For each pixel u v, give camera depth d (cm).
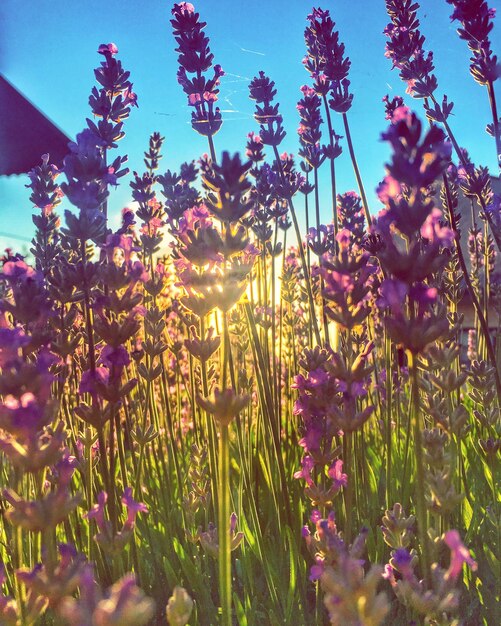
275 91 340
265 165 341
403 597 123
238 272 146
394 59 297
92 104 247
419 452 122
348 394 142
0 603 103
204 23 283
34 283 149
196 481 227
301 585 209
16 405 104
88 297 161
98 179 174
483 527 238
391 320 119
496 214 286
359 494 256
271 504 270
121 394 157
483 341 373
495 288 351
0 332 105
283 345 429
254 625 204
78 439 214
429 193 273
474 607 199
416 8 301
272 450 285
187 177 332
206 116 282
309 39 334
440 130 116
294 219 306
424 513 123
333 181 306
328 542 128
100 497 149
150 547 238
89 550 202
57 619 106
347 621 73
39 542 156
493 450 234
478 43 277
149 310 244
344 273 142
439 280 285
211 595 228
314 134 329
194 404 291
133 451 255
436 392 187
